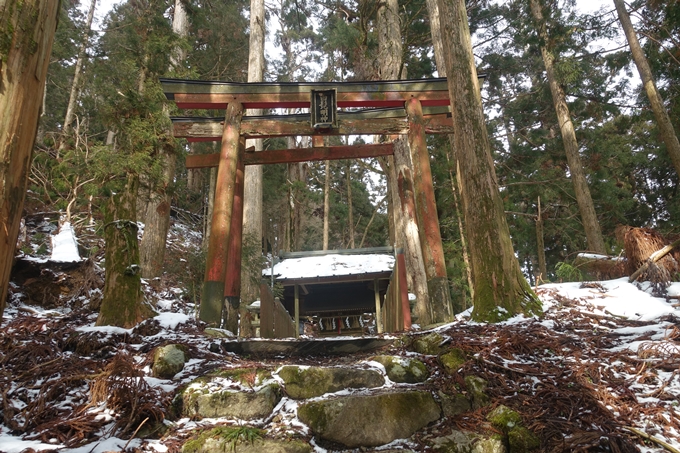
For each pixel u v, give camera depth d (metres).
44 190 11.04
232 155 5.92
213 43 17.36
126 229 4.31
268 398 2.93
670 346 3.18
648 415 2.53
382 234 26.19
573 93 13.65
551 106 16.83
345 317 13.29
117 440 2.46
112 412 2.70
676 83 12.30
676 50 11.09
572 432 2.45
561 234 17.12
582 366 3.07
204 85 6.23
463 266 12.38
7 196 1.75
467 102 5.15
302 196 23.67
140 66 9.75
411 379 3.29
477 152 4.97
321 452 2.66
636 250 5.36
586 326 4.07
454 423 2.82
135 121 7.97
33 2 1.92
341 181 28.06
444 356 3.37
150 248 9.29
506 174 16.73
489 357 3.25
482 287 4.62
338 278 9.48
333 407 2.82
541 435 2.47
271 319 7.15
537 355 3.36
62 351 3.53
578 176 12.34
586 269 6.54
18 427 2.53
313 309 11.71
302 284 9.80
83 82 14.66
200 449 2.48
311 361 3.84
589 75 14.95
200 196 20.31
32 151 1.92
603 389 2.81
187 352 3.48
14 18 1.84
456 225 14.17
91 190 8.35
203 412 2.85
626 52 13.08
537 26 13.51
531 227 15.98
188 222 18.38
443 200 14.03
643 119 14.32
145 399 2.77
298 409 2.91
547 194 15.18
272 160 7.09
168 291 8.00
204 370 3.27
